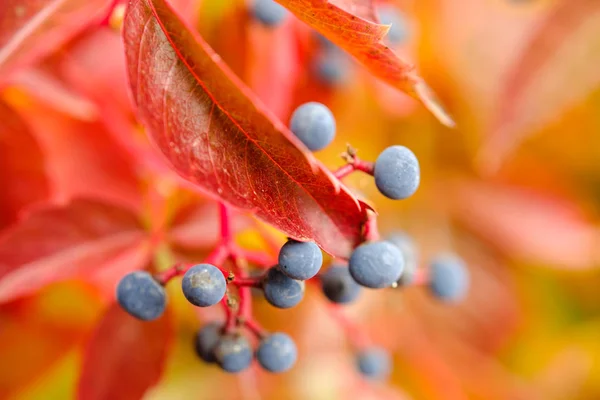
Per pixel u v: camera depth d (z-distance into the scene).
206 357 0.20
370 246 0.19
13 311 0.25
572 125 0.31
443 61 0.30
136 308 0.20
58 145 0.24
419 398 0.29
